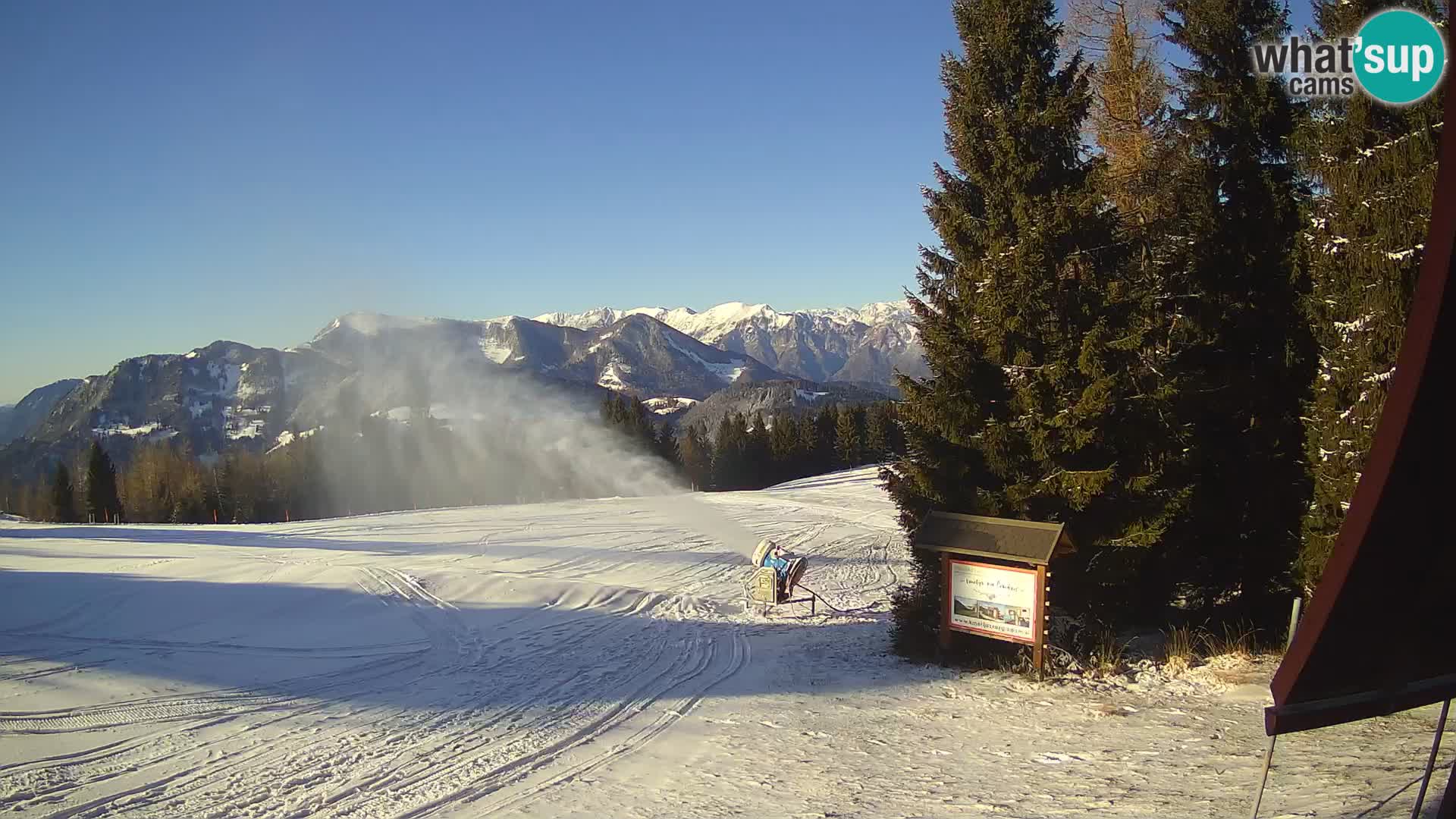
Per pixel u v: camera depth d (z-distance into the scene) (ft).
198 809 25.34
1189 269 45.21
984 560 42.88
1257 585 44.86
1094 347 39.83
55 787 26.89
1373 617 16.69
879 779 27.61
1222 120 45.52
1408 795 20.30
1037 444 40.86
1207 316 44.62
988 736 32.24
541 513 145.07
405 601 61.87
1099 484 39.63
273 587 63.87
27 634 47.70
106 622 51.42
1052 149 42.93
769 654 49.73
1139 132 55.72
